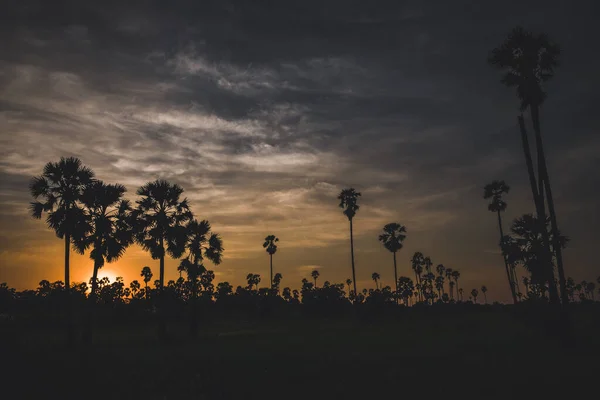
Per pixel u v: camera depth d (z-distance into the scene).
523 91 26.55
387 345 28.84
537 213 26.72
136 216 38.44
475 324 45.75
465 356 22.20
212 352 26.17
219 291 86.25
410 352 24.53
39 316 55.50
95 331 50.81
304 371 18.66
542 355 21.44
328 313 74.69
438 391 15.26
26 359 20.25
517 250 28.89
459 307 84.94
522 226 28.80
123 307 63.00
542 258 27.38
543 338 26.88
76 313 60.62
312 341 33.28
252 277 103.00
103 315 62.34
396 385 16.20
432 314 76.44
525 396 14.45
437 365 19.58
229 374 18.28
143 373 18.44
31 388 16.27
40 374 17.97
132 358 22.89
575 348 23.09
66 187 31.83
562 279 24.78
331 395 15.30
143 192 40.66
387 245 71.19
